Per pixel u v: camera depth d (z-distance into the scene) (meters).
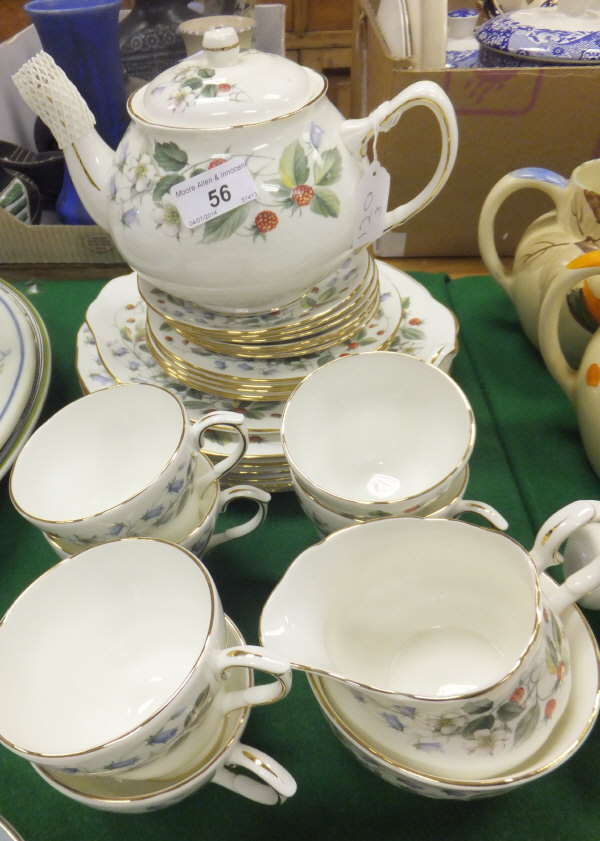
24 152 1.02
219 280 0.52
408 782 0.36
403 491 0.56
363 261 0.61
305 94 0.51
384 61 0.76
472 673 0.45
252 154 0.48
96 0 0.85
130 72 1.00
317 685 0.40
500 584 0.43
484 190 0.85
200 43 0.72
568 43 0.80
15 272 0.91
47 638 0.43
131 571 0.44
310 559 0.40
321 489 0.46
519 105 0.76
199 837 0.43
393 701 0.34
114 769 0.35
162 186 0.50
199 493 0.53
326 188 0.51
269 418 0.59
